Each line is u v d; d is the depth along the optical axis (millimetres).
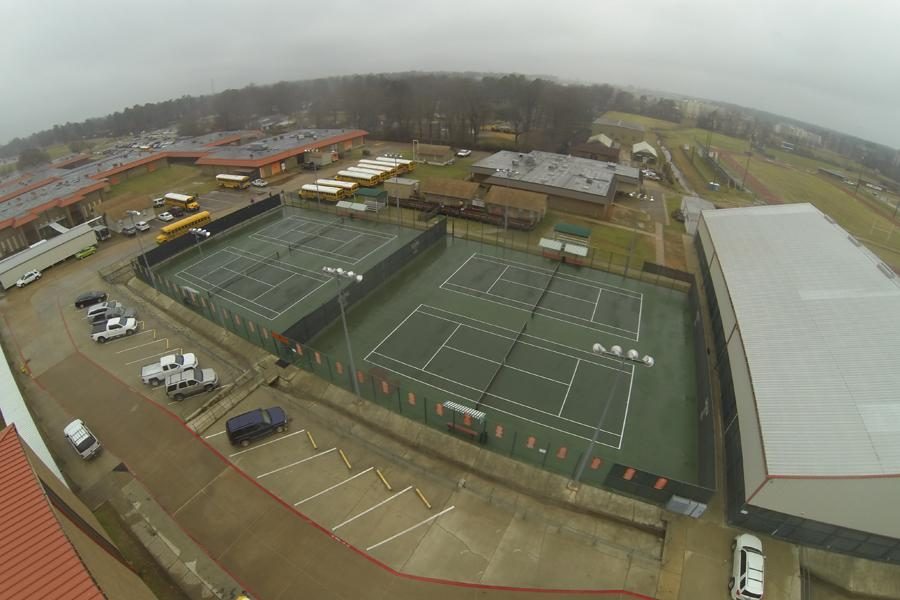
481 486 29359
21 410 31781
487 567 24938
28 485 17891
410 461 30938
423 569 24797
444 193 77562
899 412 26938
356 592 23766
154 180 97500
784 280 41469
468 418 33344
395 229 69688
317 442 32406
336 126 167875
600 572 24875
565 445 32969
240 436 31547
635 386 39062
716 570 25109
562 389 38438
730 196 98625
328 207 78062
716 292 46188
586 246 60438
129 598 16781
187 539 26281
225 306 49750
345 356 41625
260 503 28266
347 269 57625
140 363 40312
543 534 26688
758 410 28281
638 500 28516
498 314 48469
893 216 96750
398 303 50094
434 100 171375
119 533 26562
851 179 142625
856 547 25641
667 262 60344
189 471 30391
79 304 48969
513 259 60344
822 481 23547
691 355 42875
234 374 38531
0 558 15305
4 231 63531
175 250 60719
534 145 126375
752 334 35000
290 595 23688
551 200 77938
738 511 26672
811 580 25328
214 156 97750
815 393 28938
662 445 33531
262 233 68312
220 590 23844
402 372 39844
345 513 27656
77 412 35500
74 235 61188
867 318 35125
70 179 87312
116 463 31094
